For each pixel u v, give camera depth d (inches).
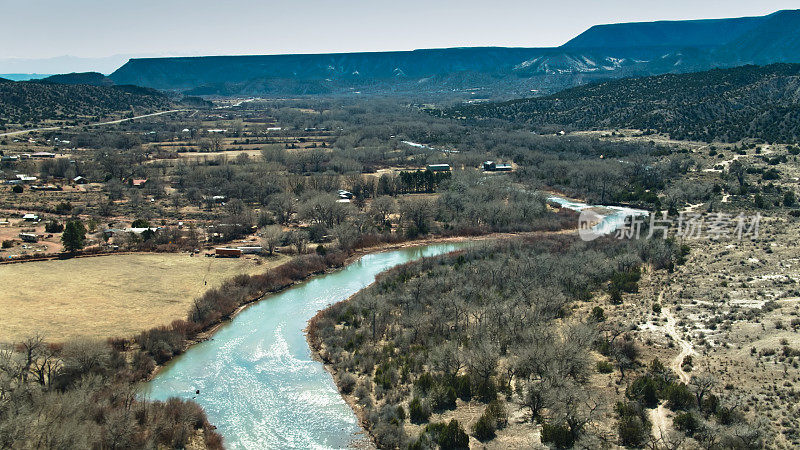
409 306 4234.7
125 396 2898.6
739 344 3233.3
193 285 4783.5
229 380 3435.0
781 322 3371.1
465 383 3115.2
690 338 3410.4
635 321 3732.8
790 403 2586.1
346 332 3951.8
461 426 2765.7
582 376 3053.6
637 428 2504.9
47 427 2364.7
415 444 2593.5
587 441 2474.2
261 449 2790.4
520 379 3186.5
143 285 4729.3
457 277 4795.8
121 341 3663.9
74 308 4185.5
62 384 3016.7
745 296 3949.3
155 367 3560.5
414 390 3129.9
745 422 2474.2
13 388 2728.8
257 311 4534.9
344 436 2896.2
